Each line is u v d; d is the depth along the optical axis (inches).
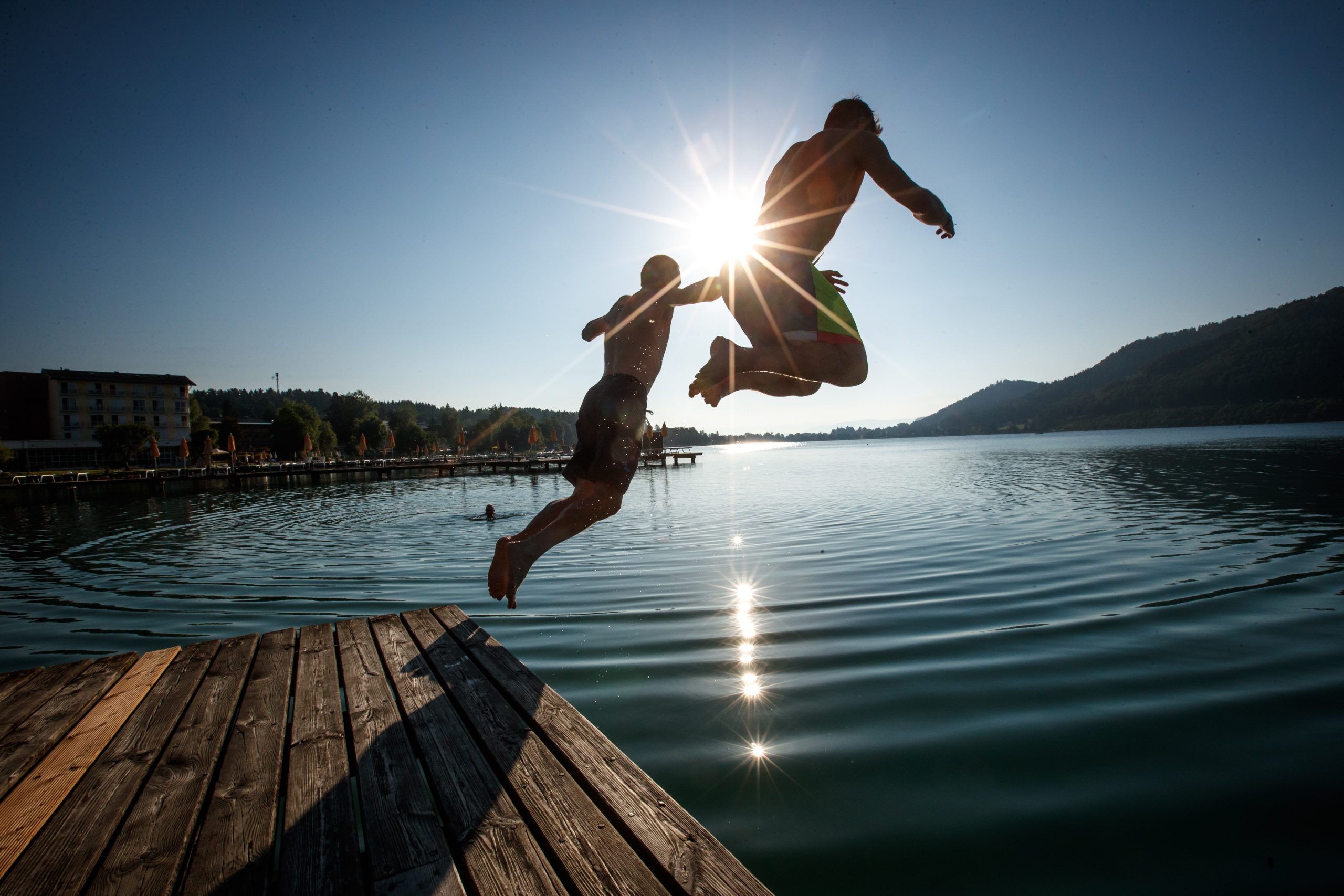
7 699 140.3
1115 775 141.9
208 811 90.7
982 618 275.9
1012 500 770.2
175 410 3181.6
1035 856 114.0
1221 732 161.2
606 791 89.7
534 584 381.1
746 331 85.9
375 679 145.0
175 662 164.2
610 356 115.3
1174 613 274.1
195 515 983.6
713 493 1088.8
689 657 234.5
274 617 327.0
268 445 3417.8
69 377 2918.3
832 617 284.7
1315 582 318.7
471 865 76.0
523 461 2425.0
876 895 104.3
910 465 1852.9
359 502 1153.4
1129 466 1334.9
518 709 122.9
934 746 158.4
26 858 79.4
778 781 143.1
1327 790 132.0
